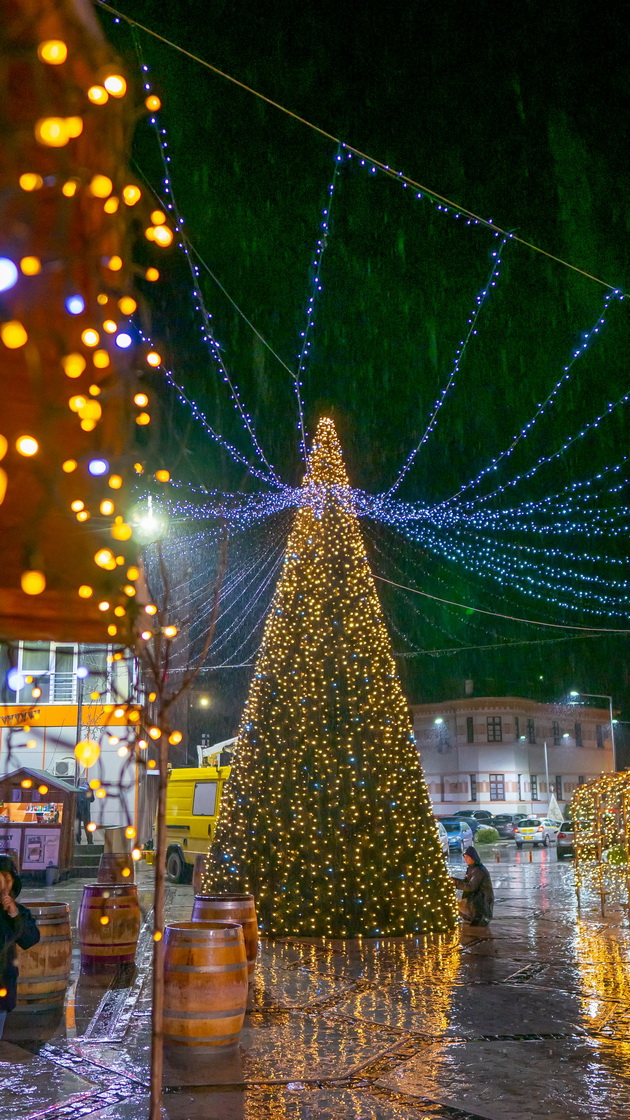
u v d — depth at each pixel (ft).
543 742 211.20
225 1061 22.35
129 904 35.09
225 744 79.30
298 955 36.42
